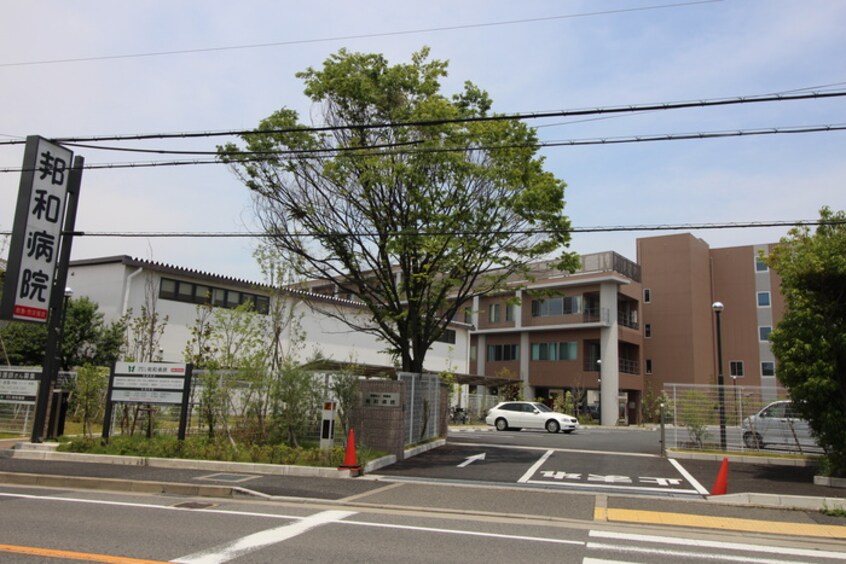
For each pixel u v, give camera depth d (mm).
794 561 7004
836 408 13141
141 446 14148
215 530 7578
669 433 19625
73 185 15086
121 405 17141
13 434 17859
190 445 13883
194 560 6180
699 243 48094
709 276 49000
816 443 14523
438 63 17297
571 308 43594
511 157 16984
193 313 26188
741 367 46875
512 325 46188
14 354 22906
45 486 11266
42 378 14789
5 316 13648
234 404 15086
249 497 10281
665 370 46000
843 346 12914
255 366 14984
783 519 9445
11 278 13820
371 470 13219
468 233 15750
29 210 14094
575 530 8352
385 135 16469
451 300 20531
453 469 13969
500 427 30031
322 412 14750
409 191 16141
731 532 8648
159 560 6141
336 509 9375
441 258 17453
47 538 6914
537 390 45531
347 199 17031
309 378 15031
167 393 14578
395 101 16797
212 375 14930
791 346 13547
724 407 18016
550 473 13844
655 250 48031
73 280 25625
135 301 24531
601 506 10086
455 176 16250
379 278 18312
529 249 17938
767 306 46719
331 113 16922
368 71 16969
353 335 33406
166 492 10766
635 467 15250
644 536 8062
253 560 6227
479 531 8023
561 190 16984
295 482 11586
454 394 38250
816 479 12828
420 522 8523
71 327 22922
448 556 6629
